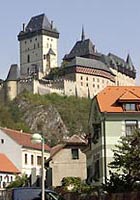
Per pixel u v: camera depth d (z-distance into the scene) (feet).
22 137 381.19
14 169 348.79
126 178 133.18
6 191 116.98
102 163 183.62
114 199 128.67
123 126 185.37
